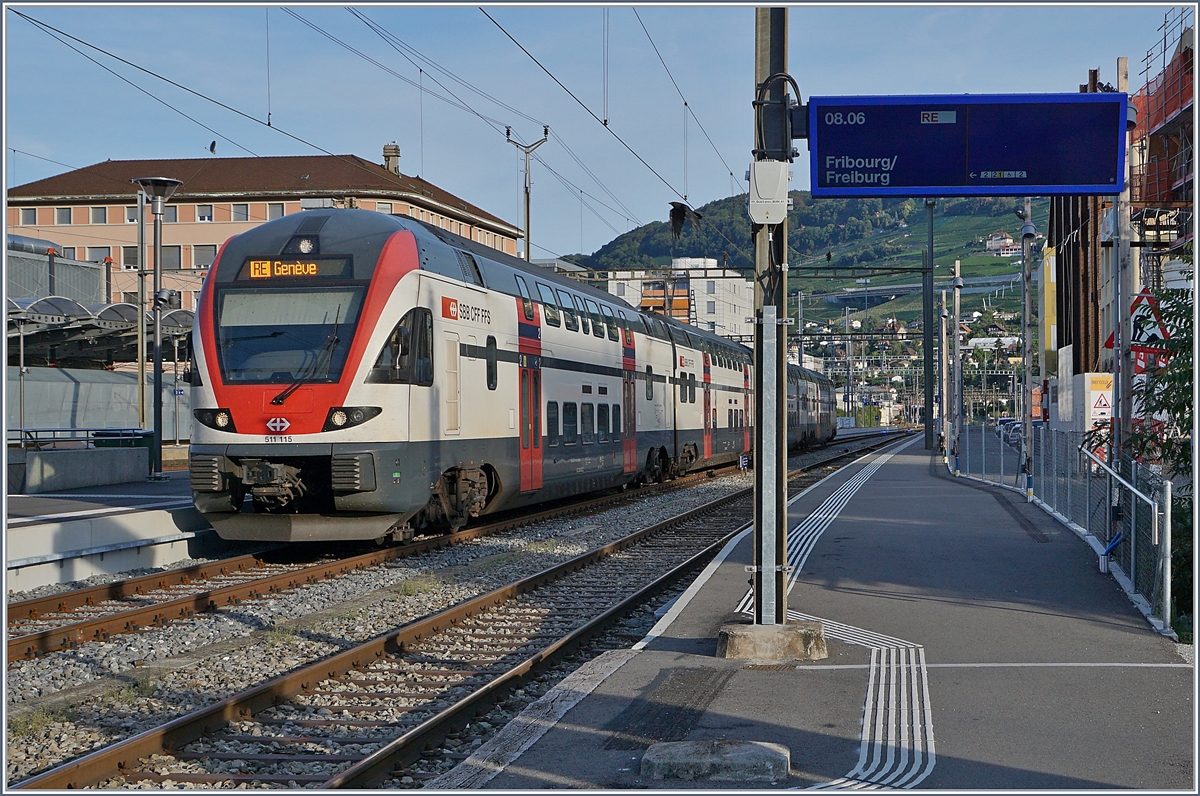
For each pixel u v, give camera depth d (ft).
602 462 77.61
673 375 98.94
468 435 55.21
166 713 26.37
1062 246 156.25
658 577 46.39
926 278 183.21
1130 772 19.49
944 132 31.89
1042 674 26.66
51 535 45.62
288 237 50.65
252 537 50.11
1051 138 31.81
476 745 23.40
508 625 36.73
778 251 29.68
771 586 29.19
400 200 246.88
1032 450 78.38
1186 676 26.40
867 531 58.08
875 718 23.03
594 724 22.74
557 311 69.82
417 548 53.88
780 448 29.68
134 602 41.04
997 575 42.52
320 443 47.47
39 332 116.06
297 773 21.79
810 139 31.86
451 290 53.78
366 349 48.08
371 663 30.73
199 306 50.31
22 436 103.96
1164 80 80.89
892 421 496.23
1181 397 38.40
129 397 136.98
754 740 21.53
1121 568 41.45
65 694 28.12
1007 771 19.61
